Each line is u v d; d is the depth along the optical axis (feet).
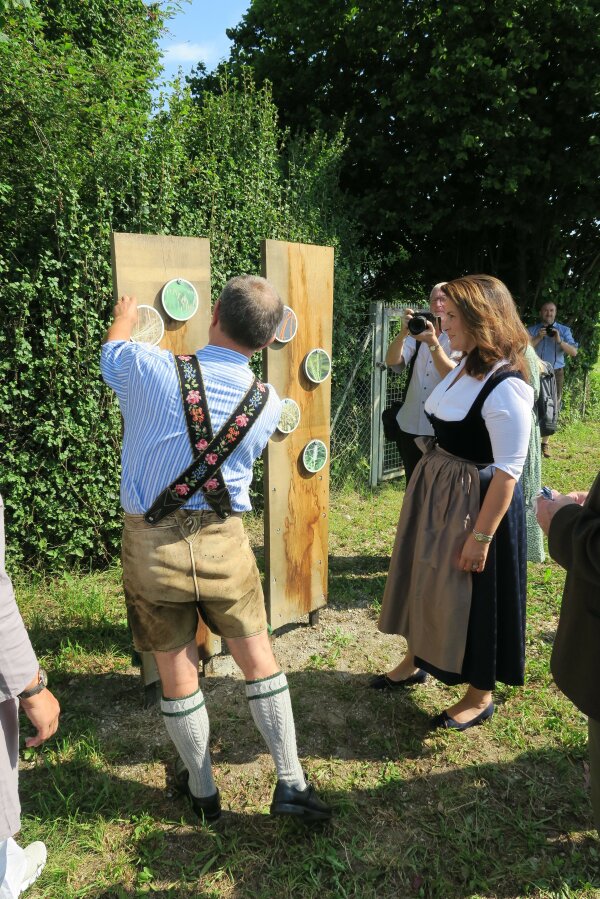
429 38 22.90
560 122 23.84
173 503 5.70
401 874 6.21
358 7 23.88
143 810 6.94
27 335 12.32
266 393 6.10
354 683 9.49
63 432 12.60
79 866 6.23
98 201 12.55
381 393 20.51
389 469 21.21
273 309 5.92
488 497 7.00
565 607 4.97
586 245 29.19
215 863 6.30
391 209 25.26
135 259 7.76
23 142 12.65
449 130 23.04
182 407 5.60
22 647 4.09
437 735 8.30
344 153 25.17
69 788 7.21
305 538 10.55
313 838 6.59
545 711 8.80
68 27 20.54
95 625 10.87
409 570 8.36
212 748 8.05
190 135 17.62
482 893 6.01
